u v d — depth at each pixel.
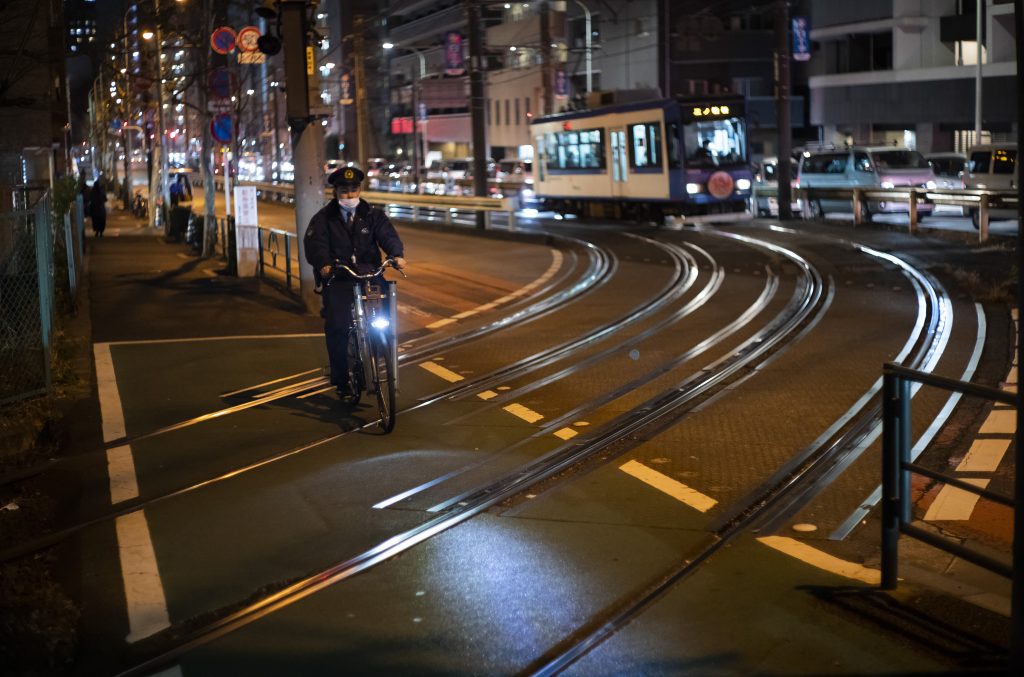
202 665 4.67
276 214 45.91
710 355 11.77
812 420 8.80
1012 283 15.66
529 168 62.56
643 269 20.45
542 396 10.03
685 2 67.25
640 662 4.54
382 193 39.84
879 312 14.33
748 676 4.39
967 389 4.49
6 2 10.69
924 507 6.76
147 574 5.79
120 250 28.84
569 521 6.46
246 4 30.02
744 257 21.77
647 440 8.36
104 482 7.52
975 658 4.46
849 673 4.39
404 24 96.25
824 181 32.91
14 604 5.25
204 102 29.56
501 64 82.62
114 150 70.00
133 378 11.00
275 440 8.56
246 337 13.38
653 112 31.45
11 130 20.34
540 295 17.56
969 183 28.36
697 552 5.88
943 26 53.62
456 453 8.09
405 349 12.89
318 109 14.65
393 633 4.93
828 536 6.17
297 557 5.99
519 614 5.10
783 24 30.89
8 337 10.35
